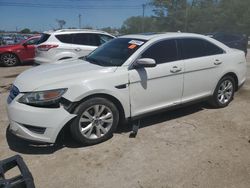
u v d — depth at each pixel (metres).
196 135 4.82
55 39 10.12
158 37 5.12
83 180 3.65
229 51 6.05
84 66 4.80
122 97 4.57
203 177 3.67
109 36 10.97
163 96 5.07
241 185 3.52
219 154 4.21
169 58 5.09
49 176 3.74
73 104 4.18
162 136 4.79
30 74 4.61
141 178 3.66
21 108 4.11
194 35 5.55
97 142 4.52
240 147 4.41
